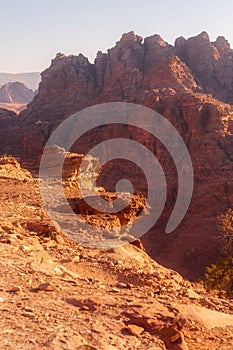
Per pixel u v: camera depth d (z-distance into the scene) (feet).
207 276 46.57
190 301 32.30
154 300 29.32
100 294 29.22
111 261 42.22
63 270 34.86
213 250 155.74
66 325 23.07
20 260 34.88
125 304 26.89
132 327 23.68
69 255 41.83
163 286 35.86
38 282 29.96
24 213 59.82
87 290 29.99
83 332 22.48
